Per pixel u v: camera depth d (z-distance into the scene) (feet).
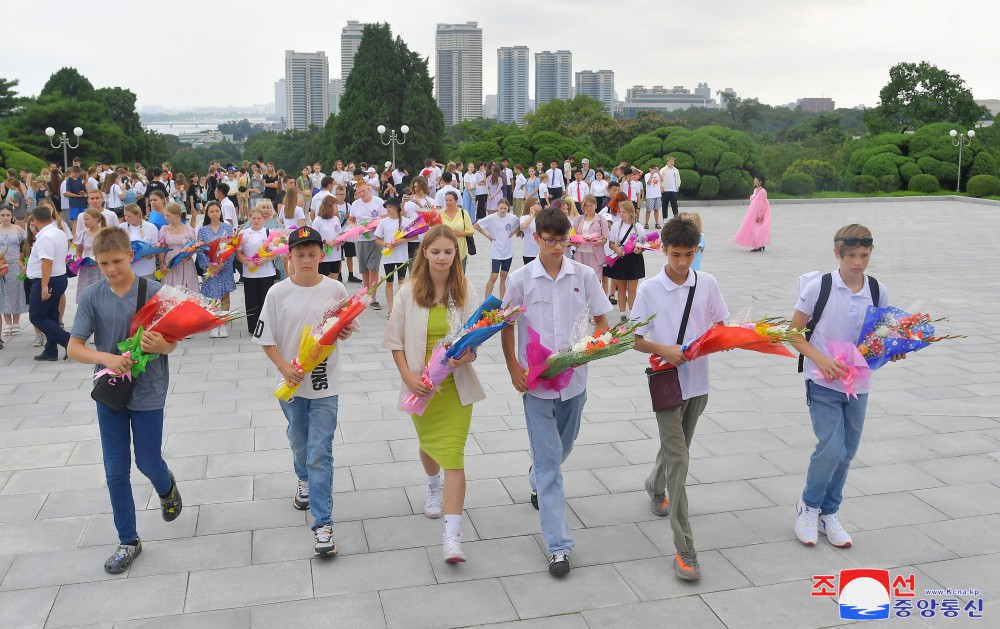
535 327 15.01
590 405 23.99
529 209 36.73
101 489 17.74
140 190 72.38
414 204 39.60
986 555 15.08
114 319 14.12
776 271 50.96
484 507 17.04
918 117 173.17
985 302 40.40
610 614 13.20
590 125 165.58
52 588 13.80
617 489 17.97
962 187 120.06
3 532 15.72
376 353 30.53
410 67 181.47
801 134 222.48
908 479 18.45
